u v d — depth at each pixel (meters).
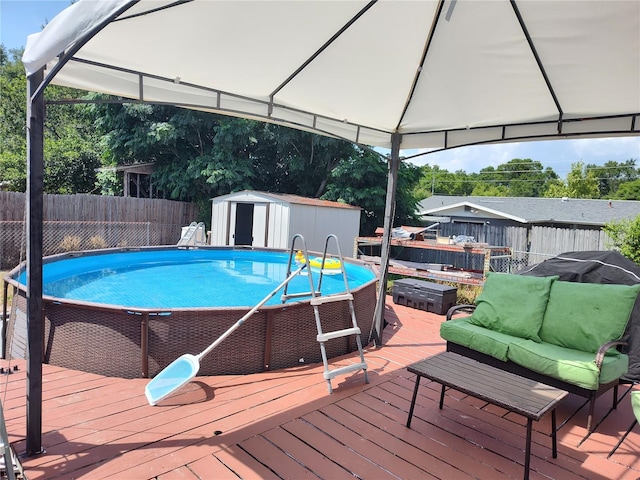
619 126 3.72
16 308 4.29
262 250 10.88
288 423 2.97
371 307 5.38
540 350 3.25
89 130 21.12
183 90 3.42
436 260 14.21
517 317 3.63
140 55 2.87
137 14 2.34
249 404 3.24
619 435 3.01
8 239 10.29
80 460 2.43
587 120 3.86
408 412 3.19
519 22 2.76
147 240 12.84
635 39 2.63
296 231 11.56
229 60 3.10
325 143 16.48
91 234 12.36
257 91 3.73
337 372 3.58
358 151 17.22
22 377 3.53
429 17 2.88
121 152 16.52
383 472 2.45
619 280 4.07
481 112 4.17
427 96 4.01
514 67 3.27
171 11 2.37
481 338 3.54
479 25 2.88
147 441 2.66
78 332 3.73
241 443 2.69
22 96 20.03
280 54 3.13
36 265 2.39
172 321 3.65
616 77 3.11
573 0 2.43
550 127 4.09
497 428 3.03
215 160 15.35
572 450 2.79
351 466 2.50
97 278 7.85
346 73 3.55
